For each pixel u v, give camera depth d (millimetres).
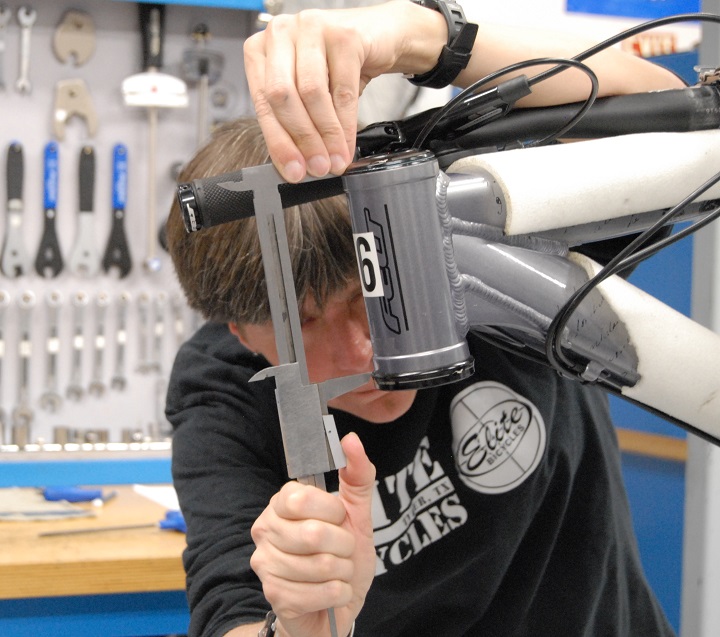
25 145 2273
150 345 2357
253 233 713
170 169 2352
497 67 729
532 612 1070
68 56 2262
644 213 669
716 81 716
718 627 970
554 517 1042
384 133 659
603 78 737
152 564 1400
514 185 583
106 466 2039
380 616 1002
